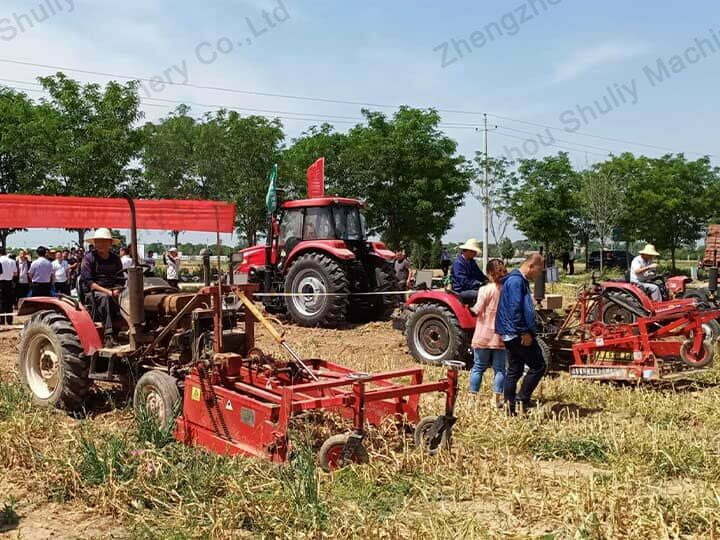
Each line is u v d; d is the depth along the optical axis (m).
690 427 6.51
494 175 31.17
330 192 27.64
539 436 5.95
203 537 4.06
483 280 9.59
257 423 5.20
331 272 13.07
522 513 4.35
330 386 5.09
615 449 5.57
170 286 7.41
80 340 6.72
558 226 30.84
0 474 5.08
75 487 4.68
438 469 5.01
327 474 4.86
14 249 21.47
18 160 18.86
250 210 24.41
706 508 4.19
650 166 32.59
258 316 6.06
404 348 11.14
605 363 8.90
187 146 24.98
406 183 28.28
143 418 5.64
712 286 10.81
